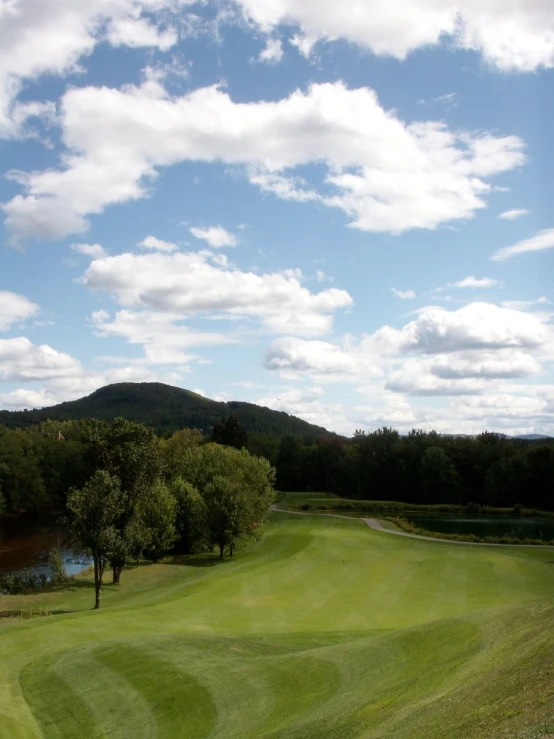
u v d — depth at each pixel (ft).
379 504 378.73
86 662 72.13
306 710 51.31
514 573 156.15
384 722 40.50
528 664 41.34
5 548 229.25
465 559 179.22
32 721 57.82
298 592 125.29
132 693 62.18
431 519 337.31
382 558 177.27
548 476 376.07
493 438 439.63
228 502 202.69
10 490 336.70
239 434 399.65
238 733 49.62
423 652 60.03
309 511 357.82
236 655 72.69
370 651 64.80
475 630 61.31
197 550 213.66
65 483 400.47
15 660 75.36
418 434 470.39
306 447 517.55
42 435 456.04
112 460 151.12
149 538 176.76
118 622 96.02
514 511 358.64
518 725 30.25
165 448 302.66
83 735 54.65
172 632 87.92
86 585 157.89
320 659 64.69
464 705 37.81
